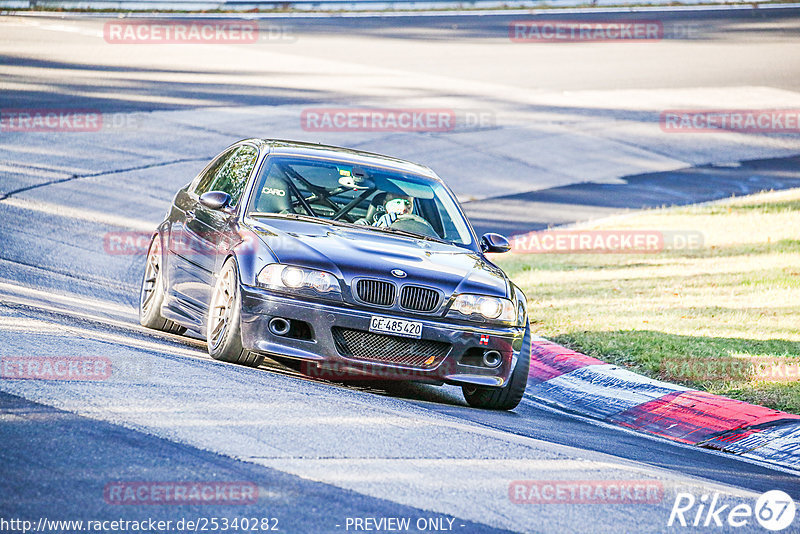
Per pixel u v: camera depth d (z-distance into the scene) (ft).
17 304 98.43
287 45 394.52
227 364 85.66
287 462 59.16
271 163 98.84
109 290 125.90
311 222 92.84
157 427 62.49
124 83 300.81
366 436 67.15
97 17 431.43
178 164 219.00
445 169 247.09
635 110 321.93
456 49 402.93
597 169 260.01
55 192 183.32
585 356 113.19
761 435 88.89
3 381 68.28
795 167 269.03
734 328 125.29
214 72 333.42
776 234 188.24
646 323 128.06
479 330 86.28
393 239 93.04
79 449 56.85
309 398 76.13
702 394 97.86
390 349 84.48
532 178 247.29
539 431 82.23
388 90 325.42
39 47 349.20
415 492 57.06
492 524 53.67
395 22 454.81
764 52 415.64
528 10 486.79
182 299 98.68
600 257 175.01
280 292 83.15
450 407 86.89
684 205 225.56
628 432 90.94
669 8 501.97
